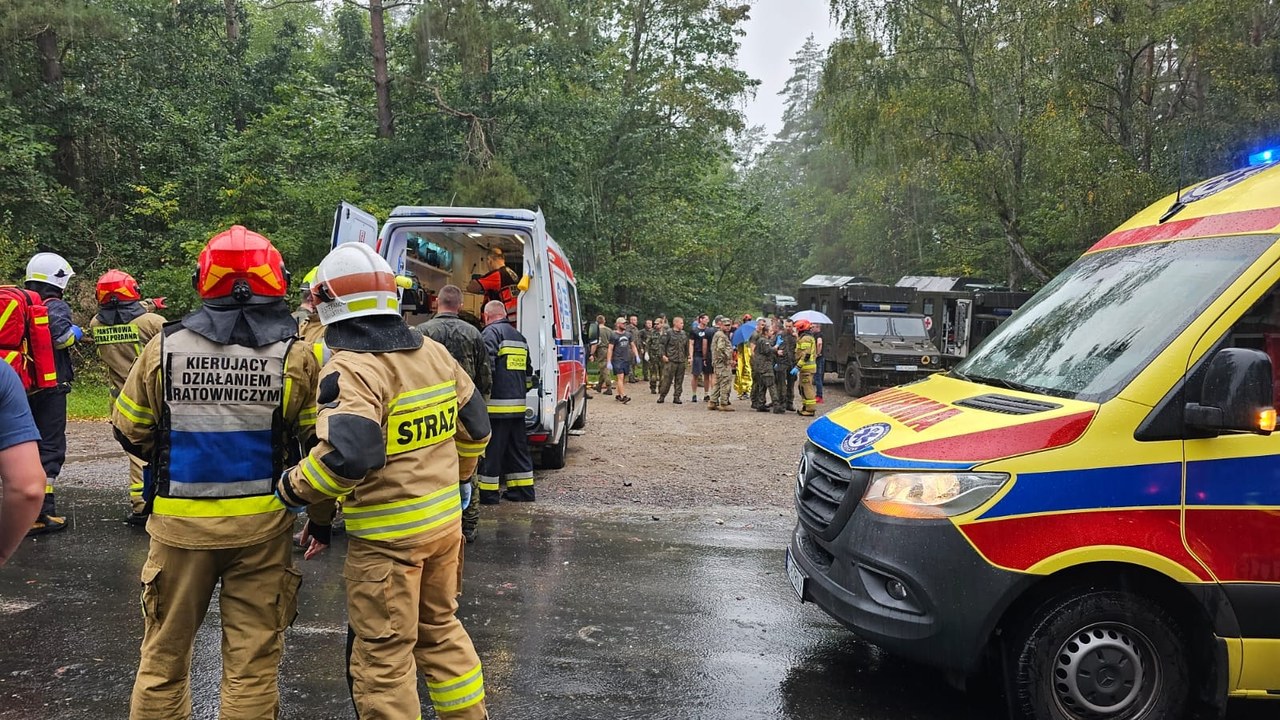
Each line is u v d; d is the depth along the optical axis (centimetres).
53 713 338
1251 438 315
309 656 399
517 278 920
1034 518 313
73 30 1697
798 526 421
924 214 3947
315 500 261
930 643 320
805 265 5334
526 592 500
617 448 1082
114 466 841
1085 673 318
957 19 2147
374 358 277
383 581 276
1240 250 342
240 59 2266
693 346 1773
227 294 280
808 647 430
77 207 1825
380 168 2036
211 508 270
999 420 334
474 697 303
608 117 2628
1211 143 1877
